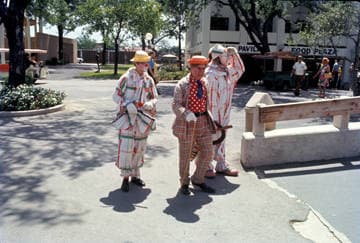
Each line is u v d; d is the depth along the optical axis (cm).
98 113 1128
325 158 667
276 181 566
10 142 748
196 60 482
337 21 2162
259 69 3055
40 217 424
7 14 1184
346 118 671
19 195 484
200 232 402
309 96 1853
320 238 398
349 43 2888
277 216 446
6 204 455
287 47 3117
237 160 672
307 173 603
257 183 556
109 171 589
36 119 1006
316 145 659
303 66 1828
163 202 477
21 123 946
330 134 662
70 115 1080
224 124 569
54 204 460
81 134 836
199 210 456
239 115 1171
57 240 376
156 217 434
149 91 508
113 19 2973
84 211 443
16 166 600
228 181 562
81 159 648
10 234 385
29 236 382
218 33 3156
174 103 494
